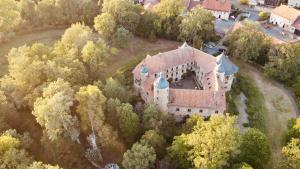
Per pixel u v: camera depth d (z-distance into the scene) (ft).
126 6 465.88
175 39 486.79
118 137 316.40
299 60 430.20
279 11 591.37
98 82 344.28
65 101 277.64
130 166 277.03
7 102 299.17
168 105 352.69
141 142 296.30
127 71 410.11
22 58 316.60
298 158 283.18
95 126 300.20
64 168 284.00
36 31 468.75
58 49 375.86
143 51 453.58
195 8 485.97
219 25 575.79
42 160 290.76
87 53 367.25
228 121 284.82
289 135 336.29
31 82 318.04
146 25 479.82
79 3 479.00
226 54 474.49
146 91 361.71
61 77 322.75
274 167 310.04
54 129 276.41
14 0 479.82
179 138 294.87
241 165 283.38
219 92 358.02
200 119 318.45
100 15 444.14
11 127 302.86
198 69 416.67
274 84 433.48
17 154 261.65
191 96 355.15
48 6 467.11
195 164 266.36
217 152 267.80
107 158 307.99
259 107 391.45
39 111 268.82
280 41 470.39
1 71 378.73
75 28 388.78
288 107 398.42
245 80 431.02
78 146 298.35
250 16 621.72
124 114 306.14
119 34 432.25
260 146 300.81
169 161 291.38
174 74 414.41
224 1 591.37
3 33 431.02
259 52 456.45
